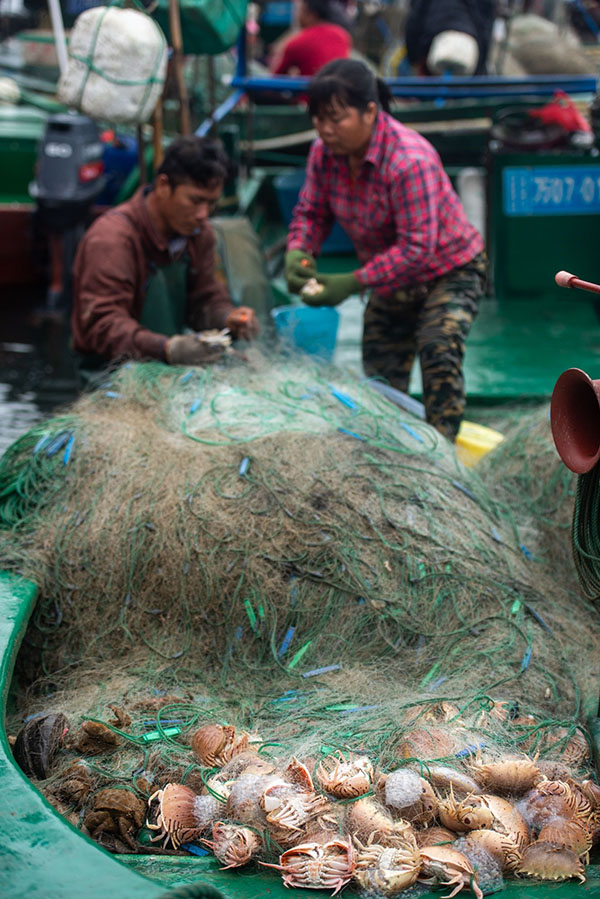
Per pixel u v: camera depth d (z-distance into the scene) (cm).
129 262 434
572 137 761
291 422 357
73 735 272
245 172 909
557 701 294
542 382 572
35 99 1060
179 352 407
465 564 325
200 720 277
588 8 1307
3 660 262
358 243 455
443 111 882
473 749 250
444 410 428
